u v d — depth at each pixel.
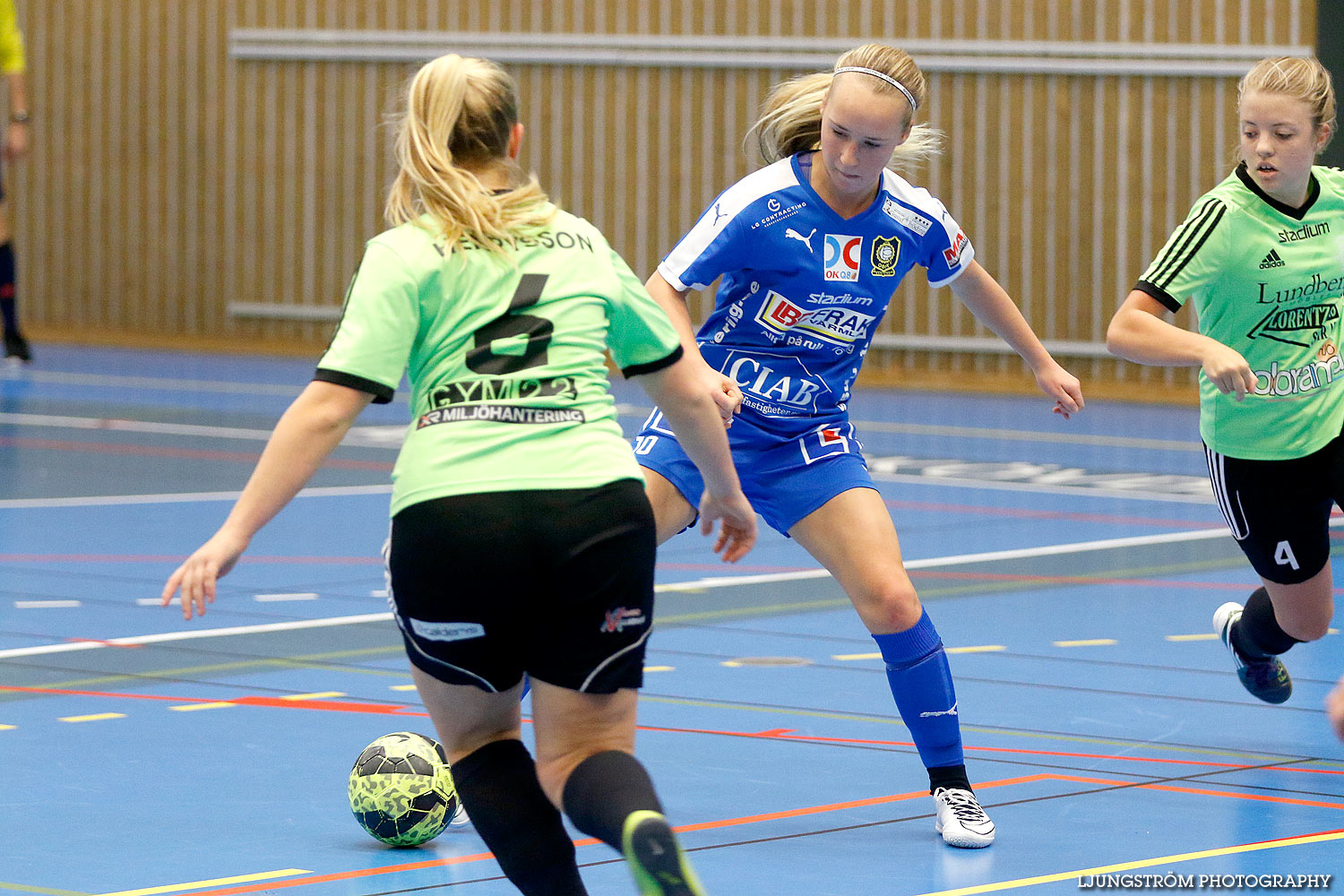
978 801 13.41
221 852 11.81
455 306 9.10
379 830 12.02
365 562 25.33
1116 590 23.58
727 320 13.43
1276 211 13.99
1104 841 12.29
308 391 8.80
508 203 9.34
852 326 13.33
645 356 9.62
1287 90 13.57
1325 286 14.22
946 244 13.52
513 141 9.66
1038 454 39.84
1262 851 12.01
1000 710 16.59
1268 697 16.50
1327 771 14.41
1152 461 38.75
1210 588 23.84
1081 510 31.47
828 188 13.04
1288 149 13.64
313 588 23.14
